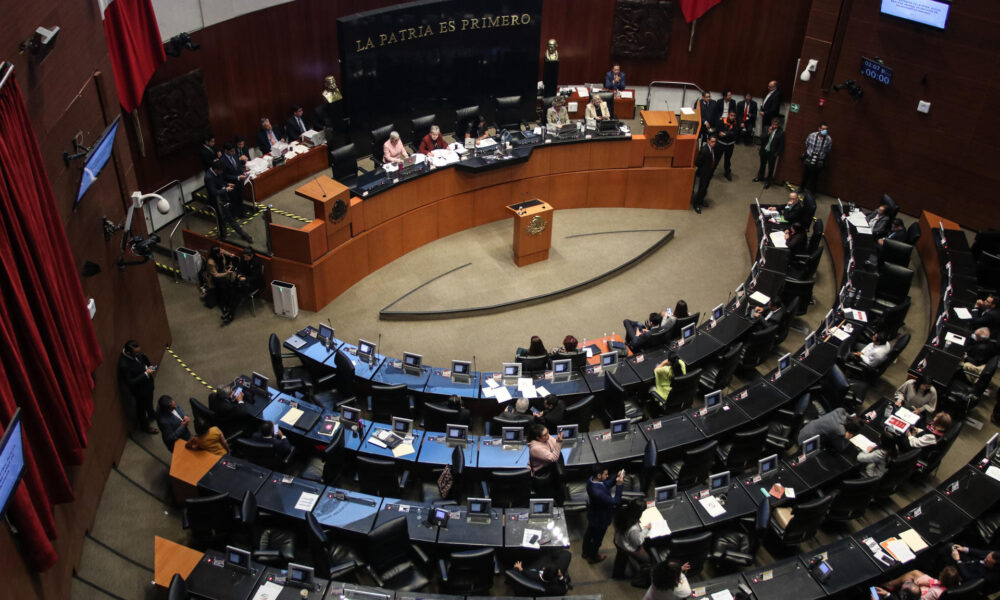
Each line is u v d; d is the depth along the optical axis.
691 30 21.92
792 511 9.82
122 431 11.58
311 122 19.53
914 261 17.22
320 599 8.89
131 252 12.07
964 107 16.89
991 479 10.65
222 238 15.38
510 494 10.49
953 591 8.88
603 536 10.13
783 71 21.61
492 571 9.41
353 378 12.14
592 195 19.14
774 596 9.09
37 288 8.14
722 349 13.40
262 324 14.82
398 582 9.45
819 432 11.11
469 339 14.72
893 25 17.25
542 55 22.62
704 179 18.73
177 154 16.56
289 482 10.38
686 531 9.89
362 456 10.84
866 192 19.12
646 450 10.72
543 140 18.27
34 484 7.89
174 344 14.16
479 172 17.38
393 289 15.96
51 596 8.57
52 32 8.66
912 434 11.63
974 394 12.82
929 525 10.00
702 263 17.20
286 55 18.39
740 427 11.65
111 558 9.90
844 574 9.34
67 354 8.98
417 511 10.05
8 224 7.64
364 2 19.67
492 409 12.39
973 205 17.50
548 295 15.86
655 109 22.97
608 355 12.67
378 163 17.73
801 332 15.15
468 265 16.81
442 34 18.84
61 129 9.60
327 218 14.78
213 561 9.22
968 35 16.31
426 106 19.53
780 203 19.42
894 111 17.92
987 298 14.85
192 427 12.27
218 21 16.50
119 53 13.91
